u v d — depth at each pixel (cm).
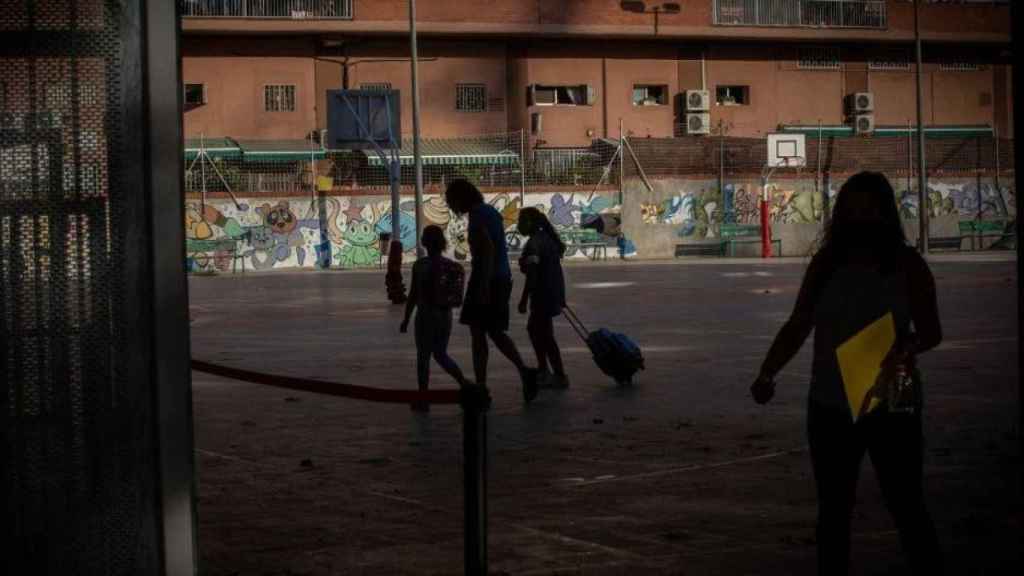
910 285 490
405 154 4931
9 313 421
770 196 5109
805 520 675
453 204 1129
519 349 1650
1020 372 480
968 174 5284
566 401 1152
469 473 473
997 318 1908
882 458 486
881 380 479
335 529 673
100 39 423
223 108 5000
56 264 423
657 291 2778
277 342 1794
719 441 921
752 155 5097
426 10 5072
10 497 423
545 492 757
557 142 5300
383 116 3794
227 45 4997
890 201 502
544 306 1240
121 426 427
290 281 3731
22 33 420
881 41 5544
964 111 5756
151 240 427
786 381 1265
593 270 3894
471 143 5153
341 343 1766
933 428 951
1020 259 471
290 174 4784
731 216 5078
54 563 425
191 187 4650
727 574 575
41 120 421
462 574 585
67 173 423
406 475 816
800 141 5053
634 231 4981
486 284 1112
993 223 5275
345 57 5097
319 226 4756
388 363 1505
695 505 716
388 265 2631
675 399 1152
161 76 427
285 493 766
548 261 1244
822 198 5156
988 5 5644
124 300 426
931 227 5253
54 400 425
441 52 5203
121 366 427
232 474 828
